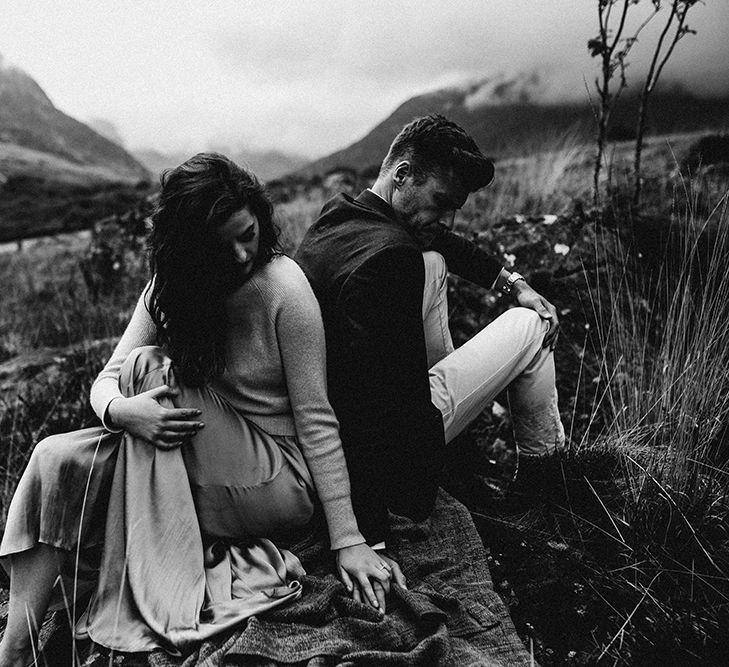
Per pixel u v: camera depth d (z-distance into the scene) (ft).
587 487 7.24
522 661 5.24
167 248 5.24
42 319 16.97
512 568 6.56
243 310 5.58
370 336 5.63
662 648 5.47
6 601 6.77
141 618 5.40
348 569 5.68
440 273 7.32
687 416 7.18
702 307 7.64
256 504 5.81
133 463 5.50
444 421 6.68
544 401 7.46
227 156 5.41
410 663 4.96
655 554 6.35
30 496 5.33
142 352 5.87
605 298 10.48
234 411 5.83
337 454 5.78
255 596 5.46
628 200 12.04
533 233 11.49
